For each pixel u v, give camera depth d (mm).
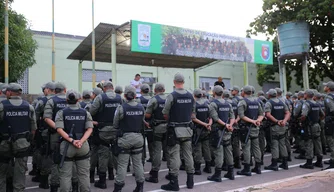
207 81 26891
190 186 5582
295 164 7855
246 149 6629
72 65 21531
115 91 6410
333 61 21312
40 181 5859
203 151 6996
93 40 12984
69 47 21406
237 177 6465
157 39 12414
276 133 7117
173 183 5434
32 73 19922
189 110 5574
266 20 19094
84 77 21844
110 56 16656
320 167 7410
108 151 5684
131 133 4996
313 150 7469
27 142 4770
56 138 5141
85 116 4480
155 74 24859
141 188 5078
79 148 4305
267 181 6105
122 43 14430
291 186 4516
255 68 29688
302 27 15328
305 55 15406
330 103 6969
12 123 4586
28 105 4840
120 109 4977
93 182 6086
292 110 8727
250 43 15680
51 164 5512
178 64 19078
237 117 7090
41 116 5750
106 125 5625
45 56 20484
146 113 6121
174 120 5480
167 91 25078
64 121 4340
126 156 4992
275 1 18234
